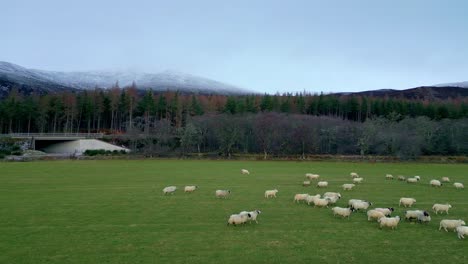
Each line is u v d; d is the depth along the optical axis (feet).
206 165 292.81
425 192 164.35
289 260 75.97
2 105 498.69
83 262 74.33
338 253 80.18
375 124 402.52
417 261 75.56
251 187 177.37
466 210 126.41
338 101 615.98
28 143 425.69
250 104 573.74
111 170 249.14
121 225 102.99
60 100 544.21
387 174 234.58
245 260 75.92
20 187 172.76
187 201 139.64
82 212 119.44
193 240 89.10
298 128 393.29
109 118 643.45
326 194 143.74
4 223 104.73
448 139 393.09
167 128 416.05
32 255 78.07
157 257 77.46
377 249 82.74
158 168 266.16
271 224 104.63
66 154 381.60
